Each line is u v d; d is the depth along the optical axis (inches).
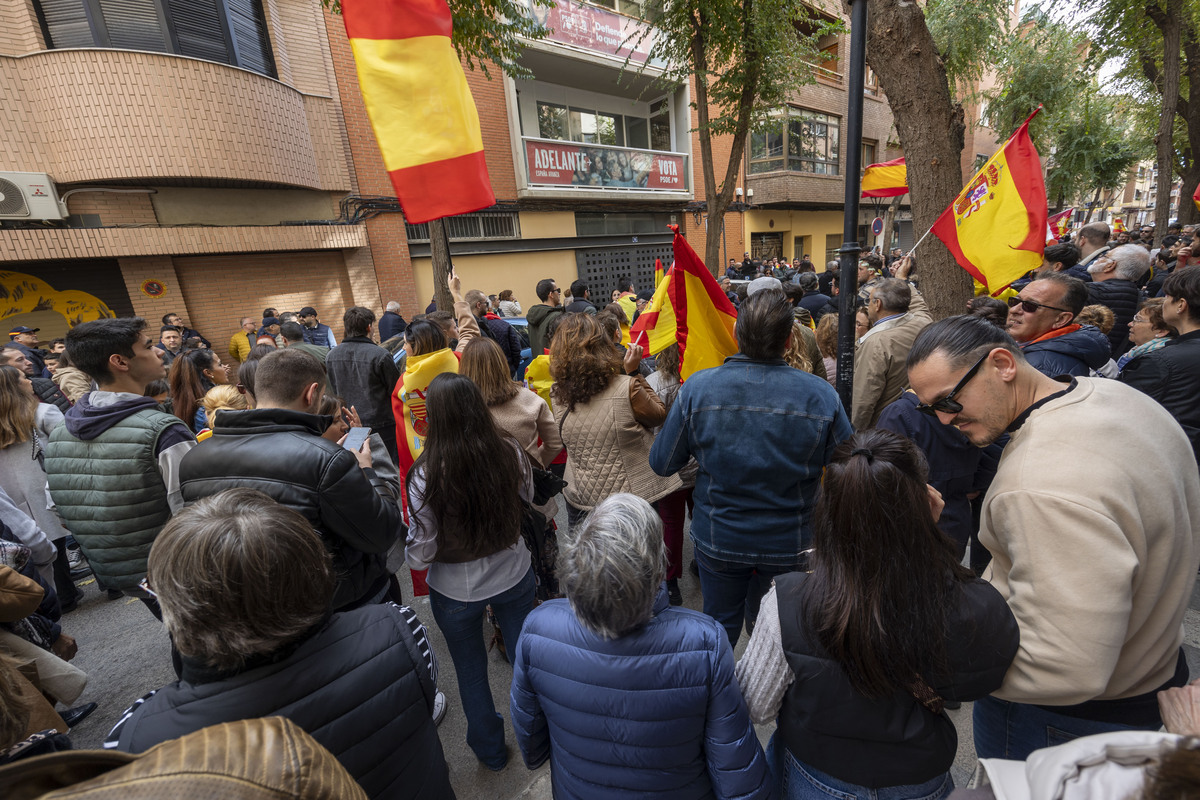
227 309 297.9
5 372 106.2
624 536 37.0
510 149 395.5
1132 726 39.5
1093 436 34.3
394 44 92.0
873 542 33.6
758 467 62.5
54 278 251.4
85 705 90.8
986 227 101.0
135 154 235.8
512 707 46.3
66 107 226.8
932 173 112.1
